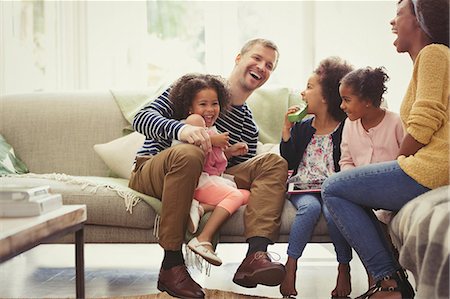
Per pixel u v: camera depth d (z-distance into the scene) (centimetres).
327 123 257
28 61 389
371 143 241
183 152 228
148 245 400
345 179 213
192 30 412
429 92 203
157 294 246
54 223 179
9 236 155
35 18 396
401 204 209
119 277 296
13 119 320
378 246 211
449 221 172
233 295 248
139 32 411
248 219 237
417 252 181
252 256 227
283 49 409
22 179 258
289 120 255
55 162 314
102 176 312
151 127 249
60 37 405
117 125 319
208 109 255
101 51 412
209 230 234
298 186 253
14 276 298
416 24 223
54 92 330
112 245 400
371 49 371
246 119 276
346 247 238
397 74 356
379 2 368
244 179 254
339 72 255
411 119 204
